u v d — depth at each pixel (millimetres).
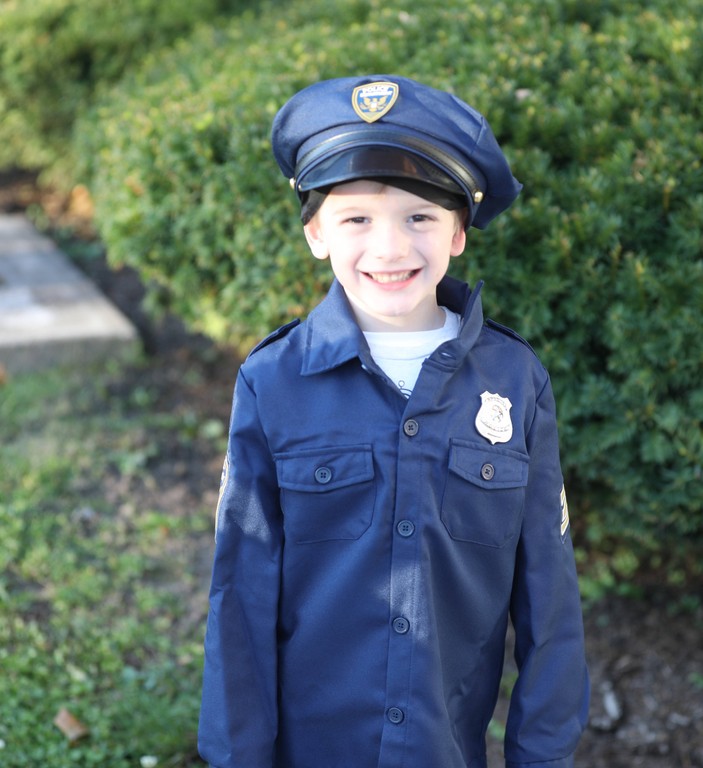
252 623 1573
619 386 2574
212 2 6086
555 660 1632
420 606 1503
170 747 2471
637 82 2791
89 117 4930
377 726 1549
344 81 1477
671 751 2600
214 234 3209
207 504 3631
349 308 1548
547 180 2588
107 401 4312
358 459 1496
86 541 3324
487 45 3111
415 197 1423
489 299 2561
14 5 6141
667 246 2533
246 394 1550
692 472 2500
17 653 2762
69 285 5215
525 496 1604
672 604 3084
